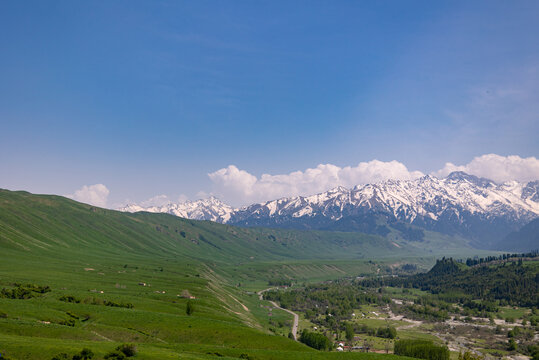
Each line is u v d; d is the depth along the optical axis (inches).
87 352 4626.0
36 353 4525.1
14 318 6220.5
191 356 5270.7
